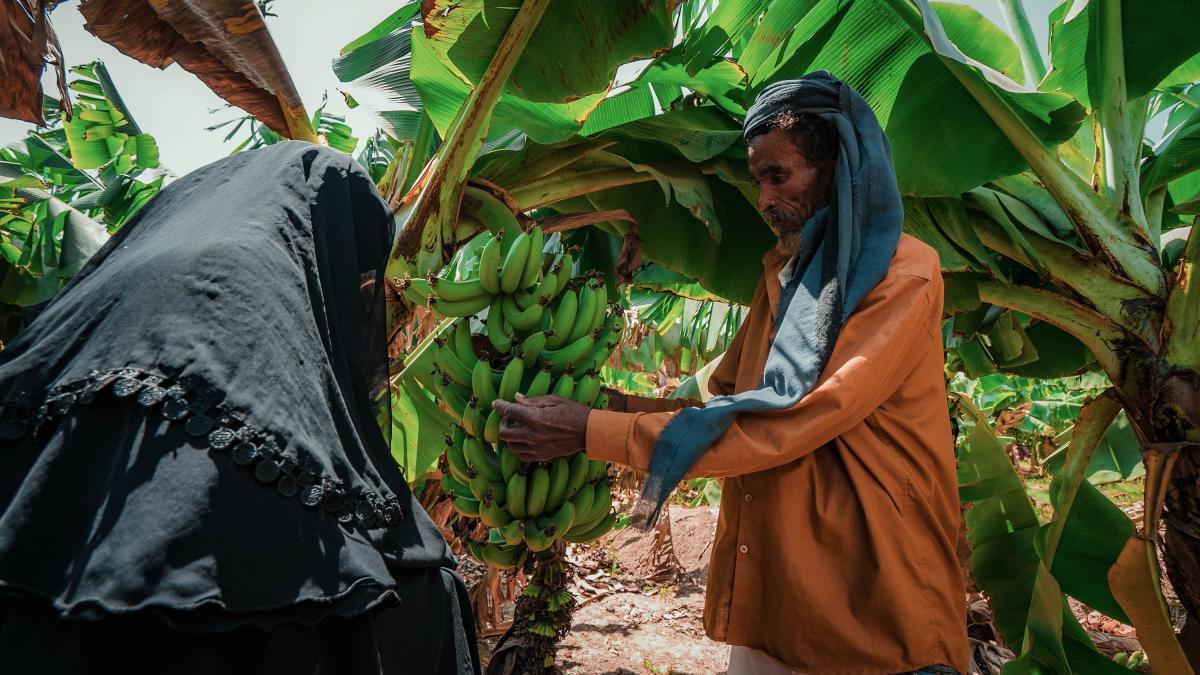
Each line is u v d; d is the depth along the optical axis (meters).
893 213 1.65
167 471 0.81
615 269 3.38
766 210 1.84
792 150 1.73
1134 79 2.79
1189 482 2.69
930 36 2.29
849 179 1.66
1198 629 2.76
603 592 5.73
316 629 0.89
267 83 2.11
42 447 0.86
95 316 0.94
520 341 1.88
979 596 4.32
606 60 2.12
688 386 4.05
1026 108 2.54
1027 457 10.52
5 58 1.45
